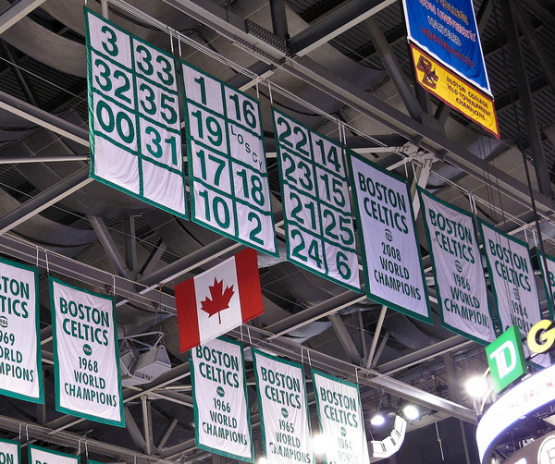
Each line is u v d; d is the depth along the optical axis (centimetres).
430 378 2700
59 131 1552
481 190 2055
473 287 1670
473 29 1546
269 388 1856
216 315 1678
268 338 2214
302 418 1886
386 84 1911
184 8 1395
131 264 2000
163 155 1252
